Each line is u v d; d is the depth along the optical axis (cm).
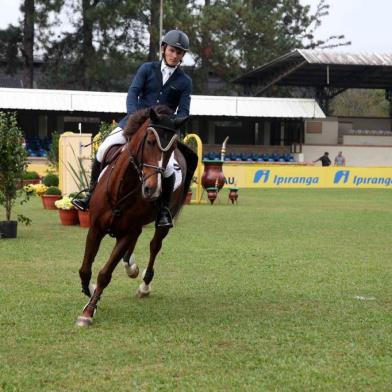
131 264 887
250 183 3506
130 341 661
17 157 1374
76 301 825
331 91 5794
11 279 959
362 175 3634
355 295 895
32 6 5116
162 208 769
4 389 529
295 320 752
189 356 617
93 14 4956
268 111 4653
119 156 740
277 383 552
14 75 5544
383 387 546
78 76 5391
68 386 537
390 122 5406
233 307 812
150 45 5272
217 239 1425
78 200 810
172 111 752
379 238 1498
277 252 1258
